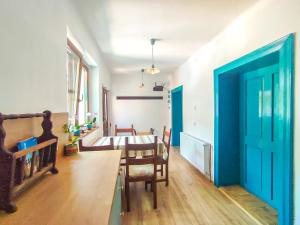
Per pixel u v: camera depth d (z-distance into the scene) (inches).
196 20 94.6
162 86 256.5
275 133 91.2
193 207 95.4
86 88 142.4
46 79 54.8
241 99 116.6
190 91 169.9
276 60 83.3
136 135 160.4
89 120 140.8
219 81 116.3
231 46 101.3
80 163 55.5
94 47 125.8
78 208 30.8
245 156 115.3
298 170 61.8
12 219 27.7
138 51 149.8
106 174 46.4
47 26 55.3
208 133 133.1
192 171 147.3
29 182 35.7
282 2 67.5
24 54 43.2
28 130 43.3
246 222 83.0
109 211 30.0
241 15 89.3
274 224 81.1
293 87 63.1
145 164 97.3
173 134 238.5
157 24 100.2
